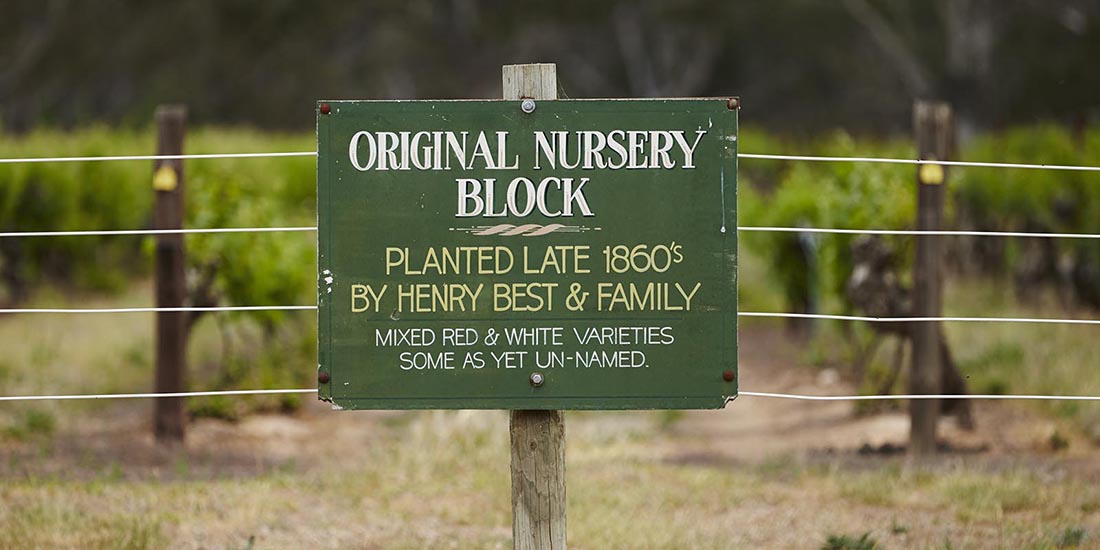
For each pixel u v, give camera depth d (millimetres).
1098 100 50344
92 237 23188
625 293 7199
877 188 15156
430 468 11508
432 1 55094
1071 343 16188
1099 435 12500
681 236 7188
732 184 7176
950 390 13055
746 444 13211
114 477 11078
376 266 7195
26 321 19203
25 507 9820
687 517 10062
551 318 7203
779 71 55594
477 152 7188
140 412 14109
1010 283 21938
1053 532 9219
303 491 10766
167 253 12469
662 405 7211
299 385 14812
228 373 14508
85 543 9031
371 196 7188
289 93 52500
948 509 10172
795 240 19484
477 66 55281
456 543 9375
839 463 11828
